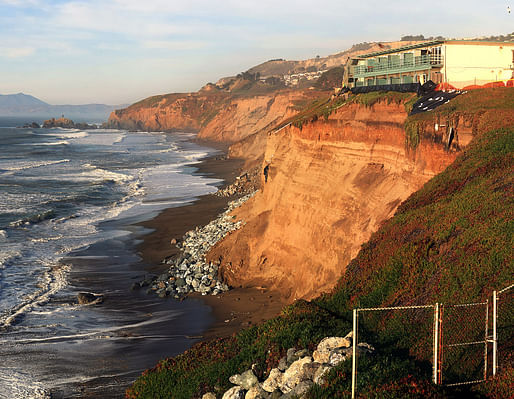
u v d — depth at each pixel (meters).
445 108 32.12
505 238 19.34
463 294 17.81
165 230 58.28
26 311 35.22
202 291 39.75
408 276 21.19
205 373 19.03
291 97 167.12
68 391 24.94
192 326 33.00
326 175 40.66
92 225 61.03
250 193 77.19
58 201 74.62
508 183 23.56
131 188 88.62
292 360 17.19
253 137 131.50
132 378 26.22
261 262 41.75
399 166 34.53
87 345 30.22
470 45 43.81
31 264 45.72
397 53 50.25
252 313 34.88
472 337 15.78
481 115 29.84
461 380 14.37
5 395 24.50
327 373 14.92
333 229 36.28
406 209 28.31
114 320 34.25
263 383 16.59
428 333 17.00
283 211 42.50
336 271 34.19
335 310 22.53
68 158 137.38
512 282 16.98
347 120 40.06
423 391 13.24
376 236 26.23
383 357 15.70
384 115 37.56
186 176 103.31
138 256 49.22
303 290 36.28
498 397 13.12
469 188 25.77
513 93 32.03
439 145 30.92
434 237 22.34
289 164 45.66
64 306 36.53
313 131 43.69
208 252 46.47
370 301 21.42
